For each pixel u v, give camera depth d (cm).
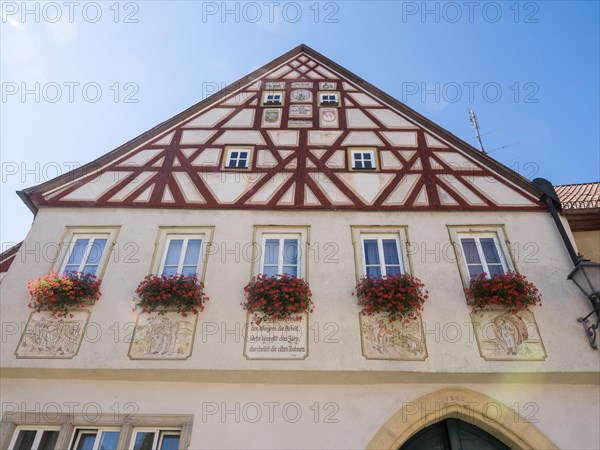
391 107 1263
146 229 980
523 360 810
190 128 1201
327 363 803
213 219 995
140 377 815
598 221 1010
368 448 758
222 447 759
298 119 1235
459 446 805
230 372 801
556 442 763
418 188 1054
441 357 813
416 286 867
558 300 880
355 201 1029
